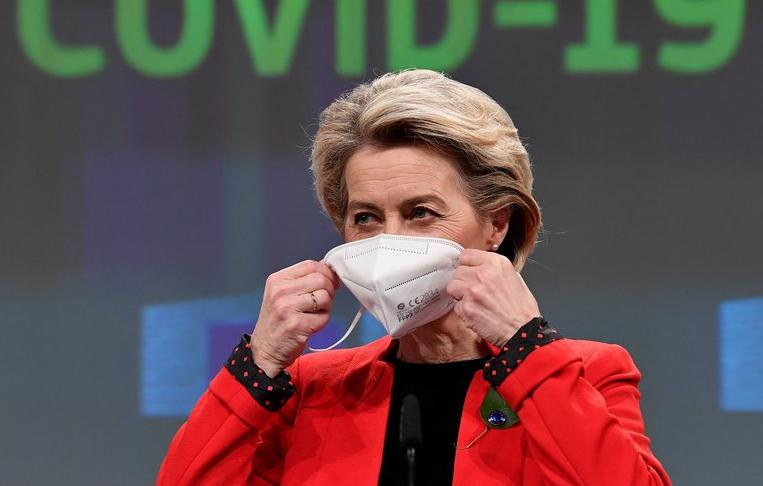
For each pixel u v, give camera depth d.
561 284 12.44
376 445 6.25
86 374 12.63
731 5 12.40
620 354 6.42
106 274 12.67
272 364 6.31
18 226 12.72
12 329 12.67
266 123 12.70
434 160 6.15
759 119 12.34
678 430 12.24
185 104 12.73
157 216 12.69
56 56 12.81
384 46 12.60
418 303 6.10
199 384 12.60
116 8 12.81
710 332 12.29
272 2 12.71
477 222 6.30
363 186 6.19
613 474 5.57
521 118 12.52
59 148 12.75
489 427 6.08
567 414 5.65
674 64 12.42
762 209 12.30
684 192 12.39
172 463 6.30
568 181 12.47
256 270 12.65
